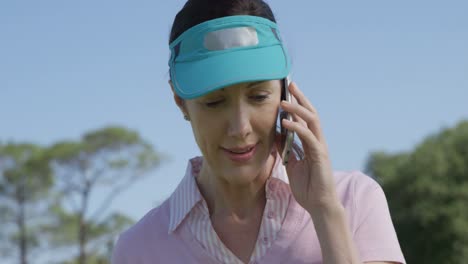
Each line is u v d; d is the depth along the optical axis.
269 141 2.40
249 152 2.38
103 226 38.91
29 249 38.53
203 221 2.61
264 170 2.58
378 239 2.54
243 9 2.40
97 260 38.94
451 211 25.81
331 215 2.41
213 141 2.38
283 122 2.45
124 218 38.91
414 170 27.33
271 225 2.54
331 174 2.45
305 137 2.45
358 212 2.58
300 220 2.54
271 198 2.56
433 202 26.44
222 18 2.37
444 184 26.56
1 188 37.94
